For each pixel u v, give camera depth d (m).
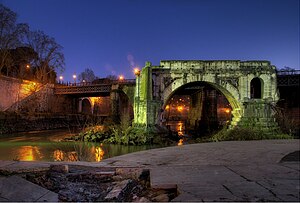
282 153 13.11
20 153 30.33
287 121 42.50
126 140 38.19
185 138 46.78
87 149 33.56
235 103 43.56
